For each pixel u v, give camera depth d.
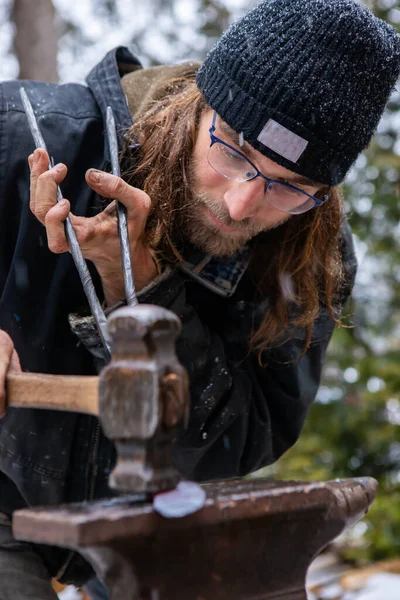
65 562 1.64
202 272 1.62
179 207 1.52
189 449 1.59
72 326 1.38
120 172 1.54
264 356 1.73
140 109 1.62
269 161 1.45
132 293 1.29
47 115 1.55
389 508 3.80
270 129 1.43
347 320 3.35
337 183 1.54
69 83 1.68
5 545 1.58
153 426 0.91
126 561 0.92
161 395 0.92
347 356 4.09
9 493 1.59
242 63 1.45
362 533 3.74
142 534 0.91
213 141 1.47
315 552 1.11
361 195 3.88
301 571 1.10
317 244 1.72
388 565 3.08
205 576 0.99
